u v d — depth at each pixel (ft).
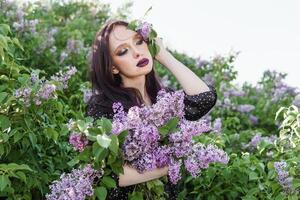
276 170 10.52
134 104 10.12
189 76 10.45
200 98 10.34
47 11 23.49
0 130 9.89
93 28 25.23
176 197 10.57
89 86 14.51
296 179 10.32
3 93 9.60
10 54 10.54
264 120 20.20
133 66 10.05
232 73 23.17
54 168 11.12
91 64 10.41
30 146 10.50
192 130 8.89
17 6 19.22
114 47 10.08
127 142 8.80
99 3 27.58
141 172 9.08
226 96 20.06
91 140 8.45
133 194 9.48
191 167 9.00
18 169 9.62
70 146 11.34
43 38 17.99
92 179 8.96
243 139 14.99
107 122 8.63
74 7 26.17
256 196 11.70
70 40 18.33
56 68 17.47
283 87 22.12
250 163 11.72
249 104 20.81
